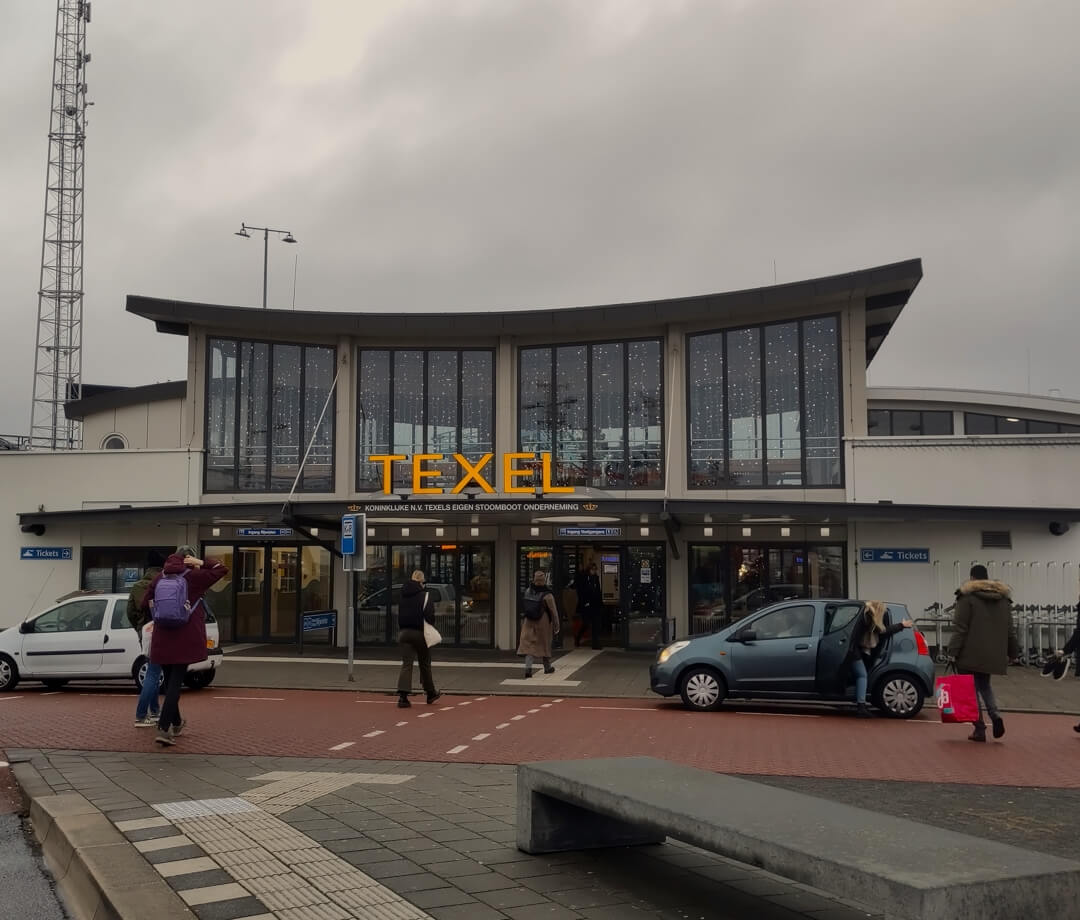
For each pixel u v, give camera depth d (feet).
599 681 55.83
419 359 79.20
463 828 20.93
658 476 74.38
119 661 49.65
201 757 31.22
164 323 80.07
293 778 27.17
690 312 72.18
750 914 15.46
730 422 72.74
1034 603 64.85
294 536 77.20
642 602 72.64
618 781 17.40
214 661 52.60
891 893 11.56
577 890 16.47
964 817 24.36
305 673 59.52
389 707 46.24
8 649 49.96
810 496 69.62
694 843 14.76
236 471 79.05
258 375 79.61
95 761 29.96
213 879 16.71
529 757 32.35
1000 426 101.71
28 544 80.28
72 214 138.41
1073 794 27.37
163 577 33.55
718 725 40.88
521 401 77.77
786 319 71.56
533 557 74.79
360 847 19.10
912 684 43.80
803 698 44.91
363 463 78.64
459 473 77.66
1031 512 63.10
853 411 69.00
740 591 70.79
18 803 24.84
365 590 76.79
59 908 16.92
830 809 15.37
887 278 66.49
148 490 79.15
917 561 67.05
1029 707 46.37
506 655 70.49
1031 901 11.71
